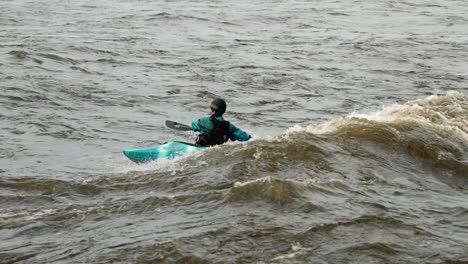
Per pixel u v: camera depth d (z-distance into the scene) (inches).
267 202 804.6
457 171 971.3
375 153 996.6
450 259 683.4
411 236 732.7
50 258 688.4
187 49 2223.2
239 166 917.8
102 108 1457.9
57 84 1640.0
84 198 872.9
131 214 797.2
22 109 1398.9
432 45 2437.3
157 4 3415.4
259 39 2492.6
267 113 1482.5
